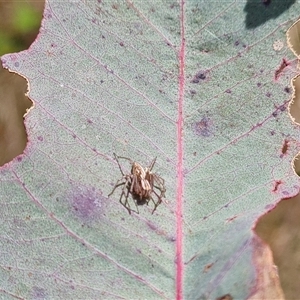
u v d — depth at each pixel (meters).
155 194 0.19
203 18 0.19
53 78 0.19
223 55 0.19
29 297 0.19
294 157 0.19
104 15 0.20
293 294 0.28
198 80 0.19
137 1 0.20
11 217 0.19
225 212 0.19
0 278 0.19
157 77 0.19
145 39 0.20
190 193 0.19
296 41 0.25
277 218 0.28
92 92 0.19
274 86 0.19
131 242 0.19
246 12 0.19
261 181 0.19
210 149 0.19
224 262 0.18
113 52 0.20
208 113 0.19
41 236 0.19
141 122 0.19
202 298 0.18
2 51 0.29
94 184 0.19
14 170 0.19
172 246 0.19
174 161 0.19
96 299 0.19
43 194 0.19
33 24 0.29
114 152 0.19
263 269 0.18
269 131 0.19
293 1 0.19
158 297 0.19
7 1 0.29
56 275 0.19
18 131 0.28
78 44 0.19
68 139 0.19
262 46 0.19
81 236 0.19
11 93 0.28
